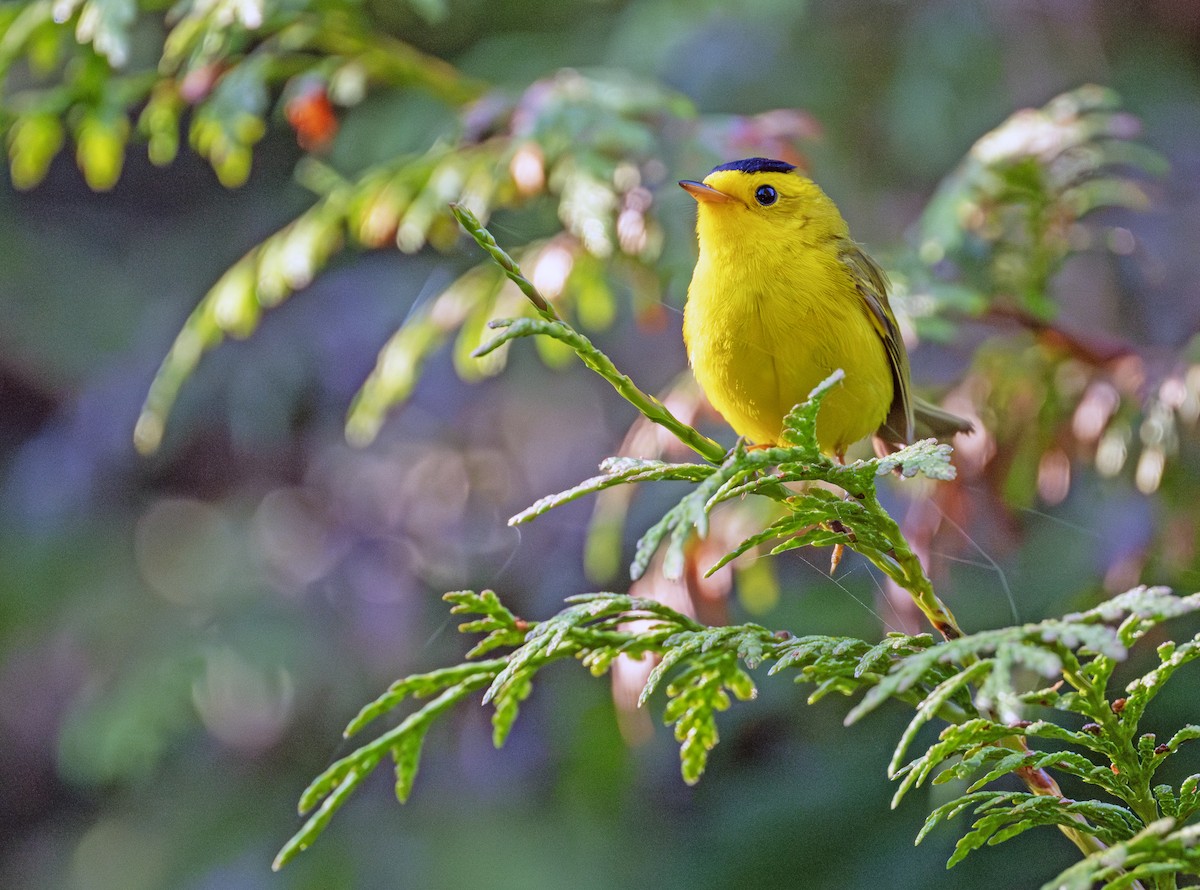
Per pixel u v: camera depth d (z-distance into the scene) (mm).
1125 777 3877
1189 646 3807
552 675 12664
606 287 9547
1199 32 14484
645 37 14258
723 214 6430
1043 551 10633
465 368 9797
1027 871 10531
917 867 10812
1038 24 14500
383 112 14031
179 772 14367
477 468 15375
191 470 15711
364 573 15078
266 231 15695
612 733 12008
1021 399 9297
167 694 14125
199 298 15750
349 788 4047
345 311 14945
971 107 14406
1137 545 8961
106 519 15359
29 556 14945
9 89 15656
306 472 15859
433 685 4285
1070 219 9688
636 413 14898
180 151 16438
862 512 4180
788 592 11688
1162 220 12609
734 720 11922
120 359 15766
